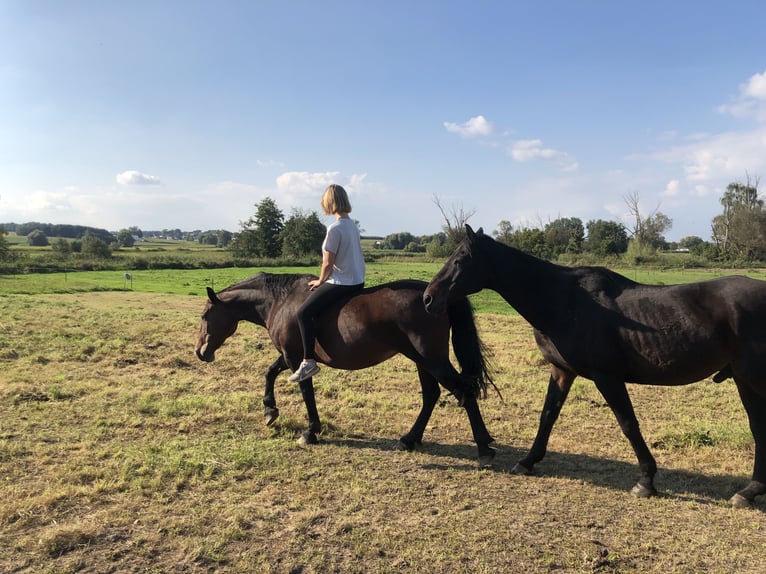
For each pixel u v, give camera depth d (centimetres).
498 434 541
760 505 385
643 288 398
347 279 470
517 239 6088
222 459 439
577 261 5453
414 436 488
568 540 328
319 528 335
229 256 7019
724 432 532
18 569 284
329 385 692
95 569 287
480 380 445
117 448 456
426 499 384
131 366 796
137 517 342
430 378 491
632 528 347
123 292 2142
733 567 304
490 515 359
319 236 7238
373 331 450
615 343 390
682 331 365
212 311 566
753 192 6450
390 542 320
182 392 666
